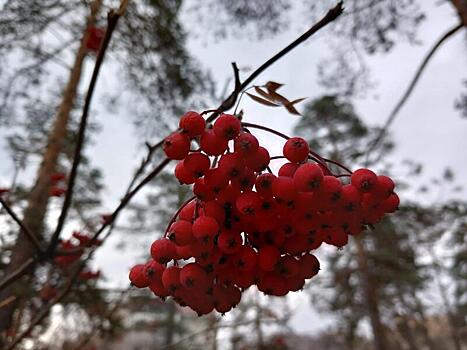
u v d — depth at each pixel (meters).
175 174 1.18
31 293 4.26
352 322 16.89
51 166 5.57
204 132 1.15
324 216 1.17
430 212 12.89
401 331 21.48
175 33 5.87
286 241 1.21
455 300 23.23
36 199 5.09
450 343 30.98
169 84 6.07
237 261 1.15
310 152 1.30
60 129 5.93
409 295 20.92
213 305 1.26
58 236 2.21
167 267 1.23
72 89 6.23
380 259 15.39
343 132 14.70
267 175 1.11
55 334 5.39
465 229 14.02
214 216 1.13
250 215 1.11
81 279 3.99
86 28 5.60
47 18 5.53
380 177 1.21
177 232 1.09
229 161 1.09
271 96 1.46
